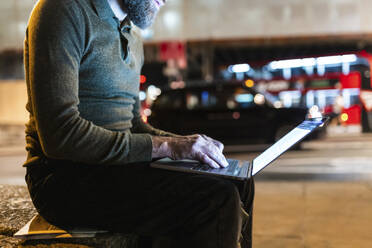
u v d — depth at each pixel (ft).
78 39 2.85
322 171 17.26
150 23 3.59
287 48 60.95
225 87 24.43
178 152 3.05
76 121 2.71
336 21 51.55
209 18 54.60
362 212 10.23
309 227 9.05
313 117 3.70
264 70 39.73
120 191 2.88
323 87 38.24
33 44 2.74
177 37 55.21
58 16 2.77
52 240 3.10
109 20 3.13
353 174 16.28
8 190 5.03
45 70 2.66
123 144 2.84
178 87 24.44
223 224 2.70
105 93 3.16
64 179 2.96
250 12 53.78
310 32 52.65
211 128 24.03
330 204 11.20
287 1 52.49
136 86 3.59
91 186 2.92
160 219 2.86
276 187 13.97
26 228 3.20
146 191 2.85
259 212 10.52
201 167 3.10
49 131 2.65
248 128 24.11
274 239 8.21
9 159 27.27
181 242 2.78
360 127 38.14
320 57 38.34
